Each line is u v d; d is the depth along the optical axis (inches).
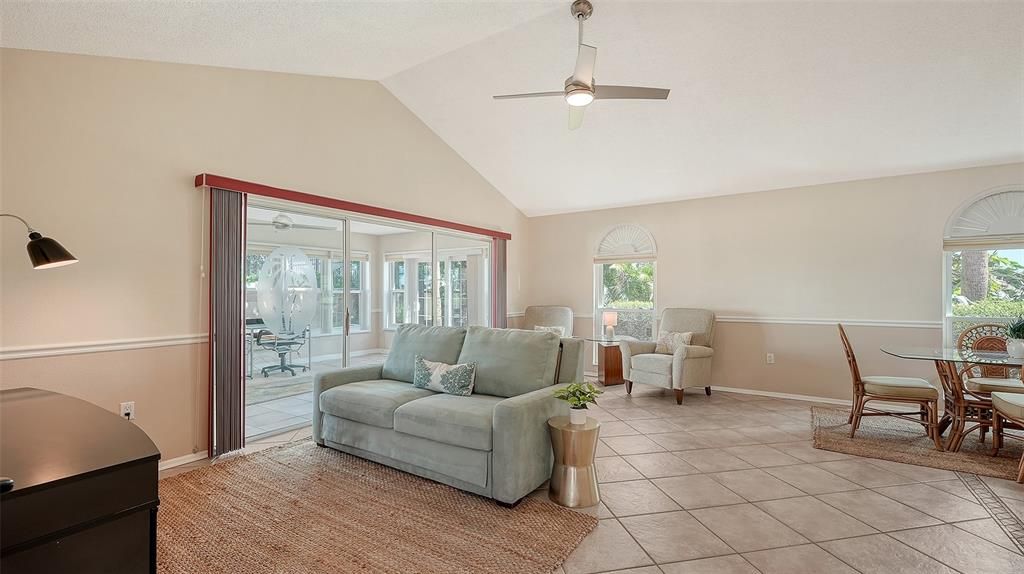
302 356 162.4
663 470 122.8
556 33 141.8
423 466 110.6
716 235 225.6
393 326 199.5
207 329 131.5
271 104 149.9
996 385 143.2
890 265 188.7
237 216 137.8
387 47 142.9
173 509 98.7
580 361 128.3
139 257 119.2
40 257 85.3
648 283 248.1
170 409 124.4
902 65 133.6
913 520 95.1
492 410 104.8
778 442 145.9
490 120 199.2
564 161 219.1
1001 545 85.4
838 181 198.2
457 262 233.9
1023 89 135.8
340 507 99.7
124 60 117.3
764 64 142.4
